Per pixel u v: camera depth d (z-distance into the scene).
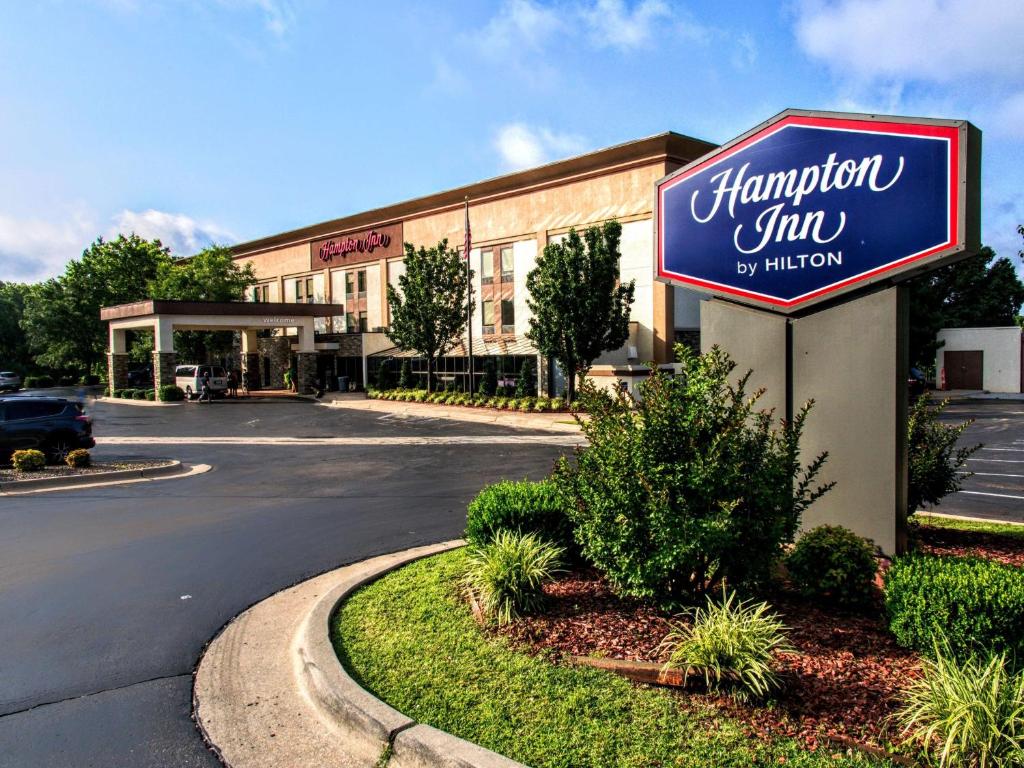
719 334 8.02
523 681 4.53
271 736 4.32
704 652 4.36
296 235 50.59
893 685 4.27
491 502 6.78
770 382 7.65
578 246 26.33
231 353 53.69
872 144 6.88
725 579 5.25
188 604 6.74
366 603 6.20
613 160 30.61
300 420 27.42
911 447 7.97
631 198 30.20
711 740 3.78
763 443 5.18
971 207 6.44
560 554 6.52
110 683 5.07
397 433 22.80
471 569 6.42
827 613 5.44
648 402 5.25
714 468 4.86
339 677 4.67
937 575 4.65
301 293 51.25
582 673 4.61
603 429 5.42
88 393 48.69
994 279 44.53
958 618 4.39
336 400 36.62
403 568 7.39
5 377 53.47
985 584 4.41
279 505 11.52
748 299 7.80
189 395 38.94
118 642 5.82
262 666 5.32
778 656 4.64
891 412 6.84
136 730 4.42
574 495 5.58
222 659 5.46
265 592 7.09
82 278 57.69
